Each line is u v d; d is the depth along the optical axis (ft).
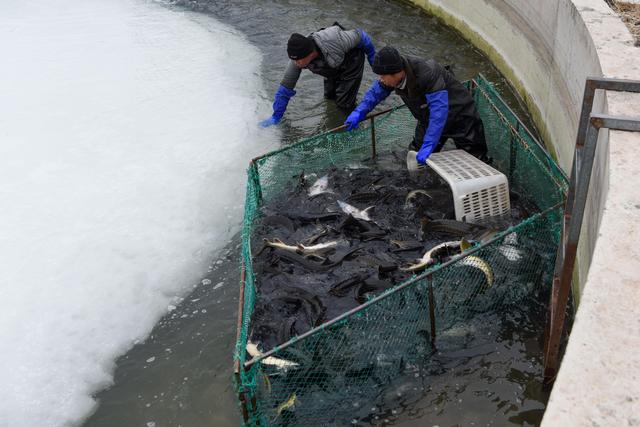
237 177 18.57
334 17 29.76
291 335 12.16
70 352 13.30
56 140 20.80
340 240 15.01
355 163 18.30
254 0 32.73
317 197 16.70
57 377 12.77
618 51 13.32
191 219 16.96
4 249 16.01
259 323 12.78
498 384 11.73
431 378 11.88
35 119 22.08
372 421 11.21
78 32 29.81
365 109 17.08
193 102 22.85
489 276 12.92
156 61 26.35
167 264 15.52
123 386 12.63
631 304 7.27
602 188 10.19
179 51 27.20
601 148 11.30
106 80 24.81
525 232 13.24
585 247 11.95
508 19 22.38
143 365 13.06
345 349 11.84
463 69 24.36
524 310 13.14
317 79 23.95
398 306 12.00
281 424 11.11
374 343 12.02
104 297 14.57
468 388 11.68
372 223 15.30
